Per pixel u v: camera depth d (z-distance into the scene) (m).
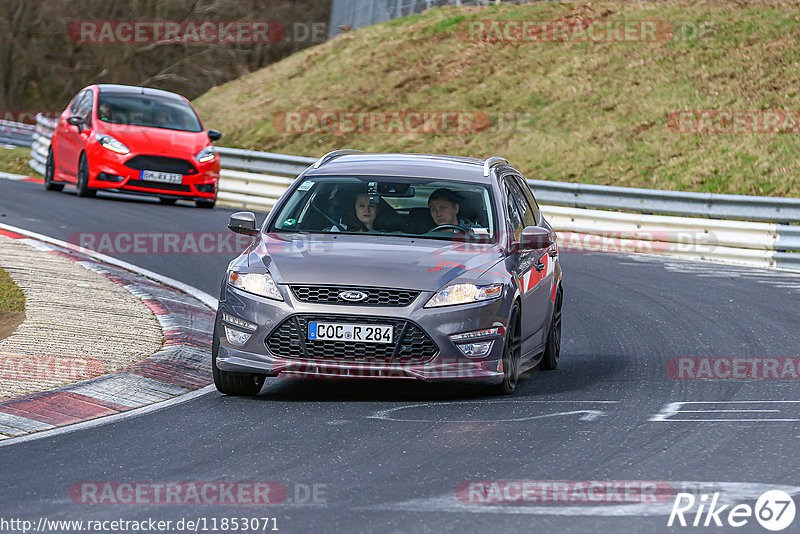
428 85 117.88
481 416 27.45
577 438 24.95
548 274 35.03
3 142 118.19
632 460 22.95
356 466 22.44
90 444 24.39
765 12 113.62
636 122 100.62
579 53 115.88
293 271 29.11
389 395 30.50
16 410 27.14
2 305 38.84
